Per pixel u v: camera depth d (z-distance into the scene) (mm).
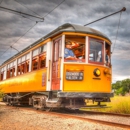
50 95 9031
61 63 8469
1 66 18641
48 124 6305
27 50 11977
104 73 9312
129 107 10219
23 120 7164
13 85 14336
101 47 9367
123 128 5504
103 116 8320
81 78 8555
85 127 5703
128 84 79938
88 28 9422
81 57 8914
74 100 8773
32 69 11102
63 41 8609
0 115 8641
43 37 10352
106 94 9141
